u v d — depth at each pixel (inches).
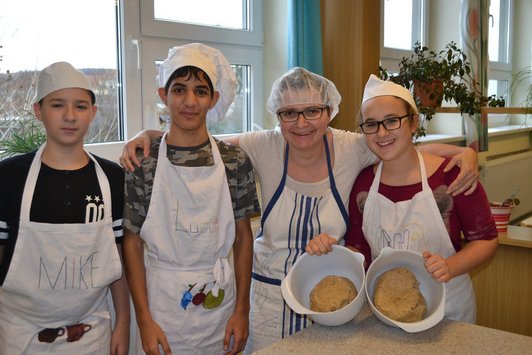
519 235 79.4
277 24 105.6
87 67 80.4
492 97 108.4
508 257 80.3
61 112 51.4
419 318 45.4
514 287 80.4
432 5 152.7
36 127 73.2
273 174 63.9
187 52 55.6
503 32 189.8
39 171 52.5
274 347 43.5
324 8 101.5
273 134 65.1
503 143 168.2
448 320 48.6
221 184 58.2
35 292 52.1
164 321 56.7
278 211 63.1
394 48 133.3
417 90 99.1
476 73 132.3
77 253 52.9
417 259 48.1
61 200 52.4
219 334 59.6
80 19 78.9
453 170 56.5
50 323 53.8
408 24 144.6
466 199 55.4
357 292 47.7
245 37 103.0
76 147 53.8
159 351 55.6
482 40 133.5
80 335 54.6
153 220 56.4
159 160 56.7
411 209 56.4
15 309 53.1
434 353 42.3
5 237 51.9
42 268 52.1
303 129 58.7
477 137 134.9
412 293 46.3
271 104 62.2
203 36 94.9
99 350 56.0
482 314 83.8
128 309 61.0
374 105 54.7
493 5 180.7
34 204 51.5
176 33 90.4
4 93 71.4
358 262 48.4
